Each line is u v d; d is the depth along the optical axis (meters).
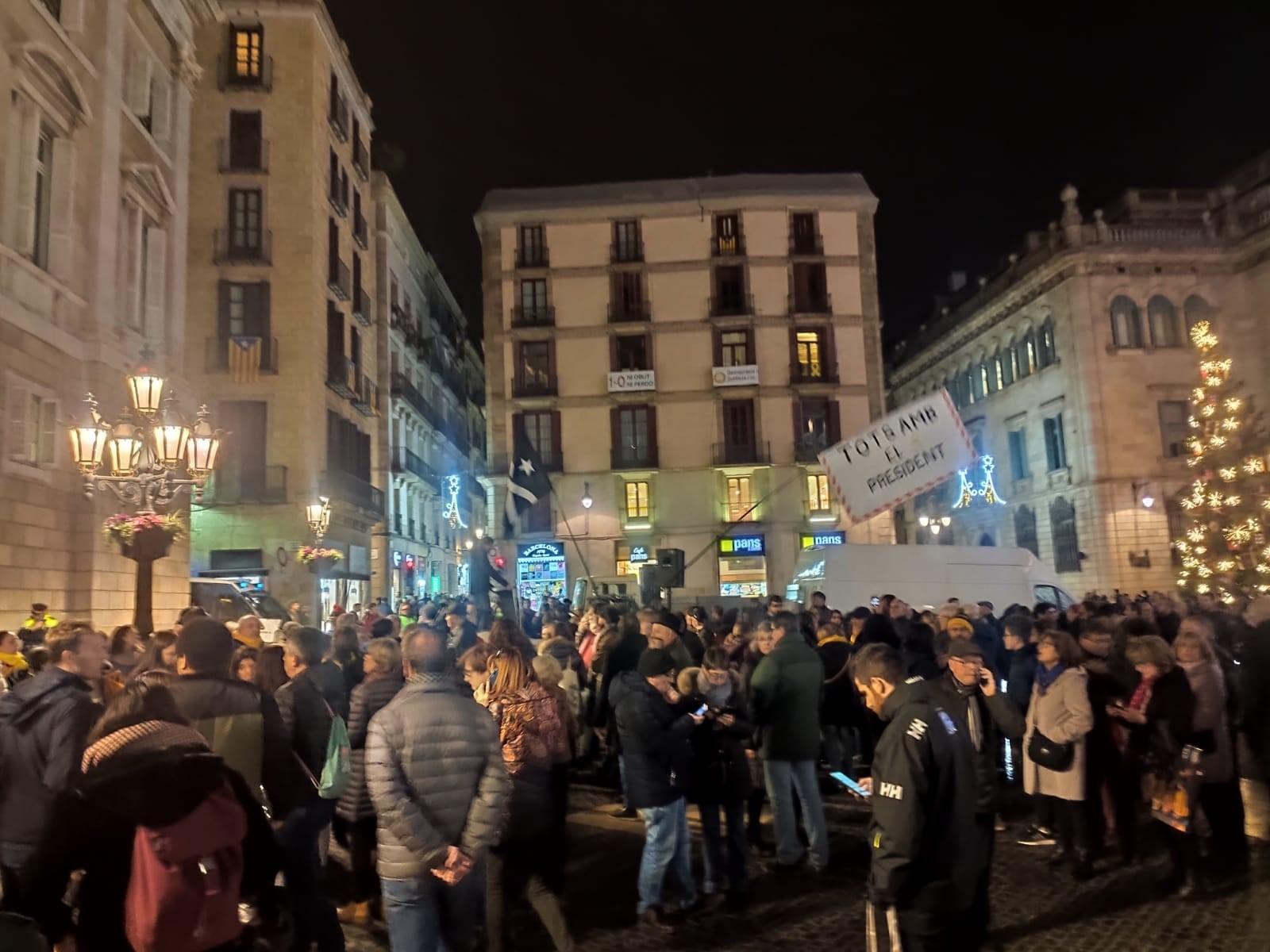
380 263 40.38
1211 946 5.76
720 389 40.56
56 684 4.50
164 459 10.86
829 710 10.32
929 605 18.67
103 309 15.65
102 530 14.94
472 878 4.49
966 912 4.04
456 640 10.75
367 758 4.30
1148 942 5.88
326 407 31.80
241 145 30.48
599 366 41.16
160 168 18.47
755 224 41.66
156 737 3.31
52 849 3.43
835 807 9.77
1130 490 37.56
